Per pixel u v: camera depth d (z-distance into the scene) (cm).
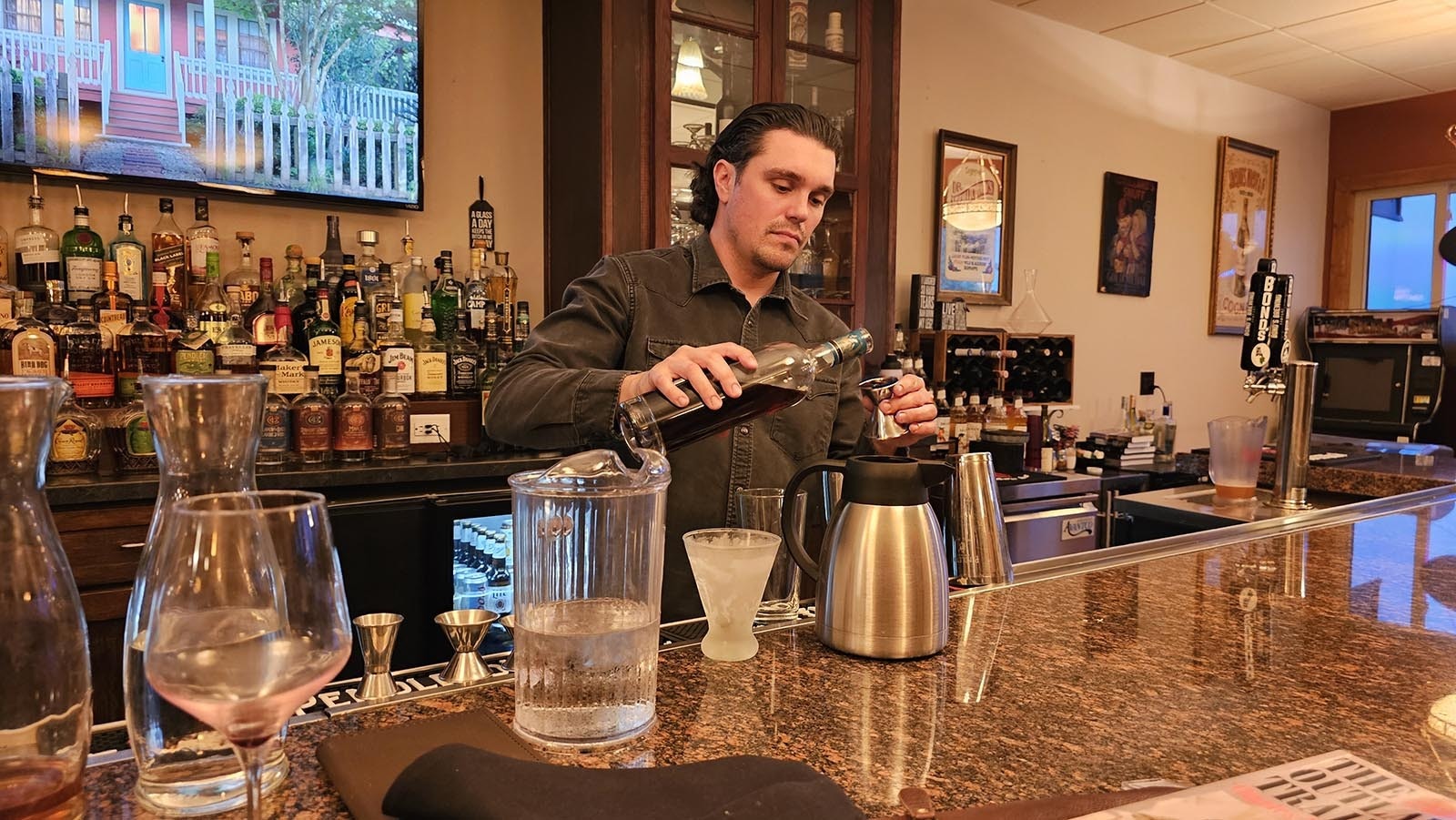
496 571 227
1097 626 100
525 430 122
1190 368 477
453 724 68
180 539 45
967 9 372
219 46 224
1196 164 466
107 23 210
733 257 152
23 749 50
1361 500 266
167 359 207
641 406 96
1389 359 454
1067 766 65
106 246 220
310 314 227
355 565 201
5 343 192
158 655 44
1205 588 118
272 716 45
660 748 67
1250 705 77
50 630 51
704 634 96
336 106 241
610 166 244
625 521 68
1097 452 362
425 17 257
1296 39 412
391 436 224
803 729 71
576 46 257
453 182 269
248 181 230
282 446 207
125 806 56
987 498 117
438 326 246
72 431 184
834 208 291
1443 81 474
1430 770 65
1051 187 406
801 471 96
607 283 148
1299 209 524
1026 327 351
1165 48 432
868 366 294
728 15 261
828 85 282
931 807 56
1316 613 107
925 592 87
